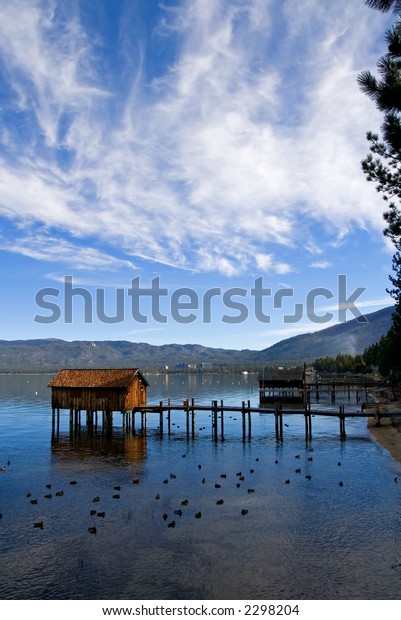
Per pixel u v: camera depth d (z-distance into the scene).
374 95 14.73
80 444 47.69
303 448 43.56
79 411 53.91
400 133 15.83
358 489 29.61
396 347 46.50
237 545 21.12
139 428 59.25
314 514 25.08
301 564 19.11
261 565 19.08
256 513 25.31
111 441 49.22
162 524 23.81
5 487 31.25
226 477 32.78
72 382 53.41
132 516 25.06
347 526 23.28
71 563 19.52
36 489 30.69
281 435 49.41
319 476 32.91
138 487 30.70
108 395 51.88
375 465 35.97
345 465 36.16
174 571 18.64
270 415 73.56
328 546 20.89
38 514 25.58
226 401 100.31
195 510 25.91
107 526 23.66
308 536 22.05
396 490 29.28
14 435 54.56
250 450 43.12
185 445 46.28
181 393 131.62
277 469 35.22
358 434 51.06
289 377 80.94
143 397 56.06
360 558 19.62
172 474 33.28
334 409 73.50
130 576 18.31
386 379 90.19
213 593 16.88
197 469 35.59
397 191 20.53
